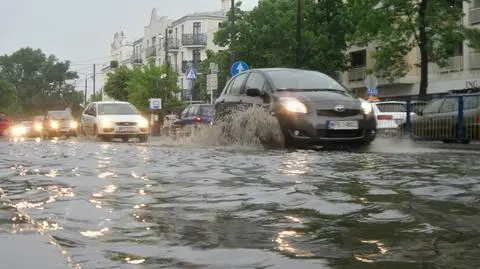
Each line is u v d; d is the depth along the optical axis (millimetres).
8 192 4348
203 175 5406
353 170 5766
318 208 3705
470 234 2998
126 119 19609
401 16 25891
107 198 4090
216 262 2438
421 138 14922
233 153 8312
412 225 3209
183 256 2529
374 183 4797
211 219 3385
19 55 119875
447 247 2730
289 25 34500
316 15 35531
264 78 10789
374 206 3758
